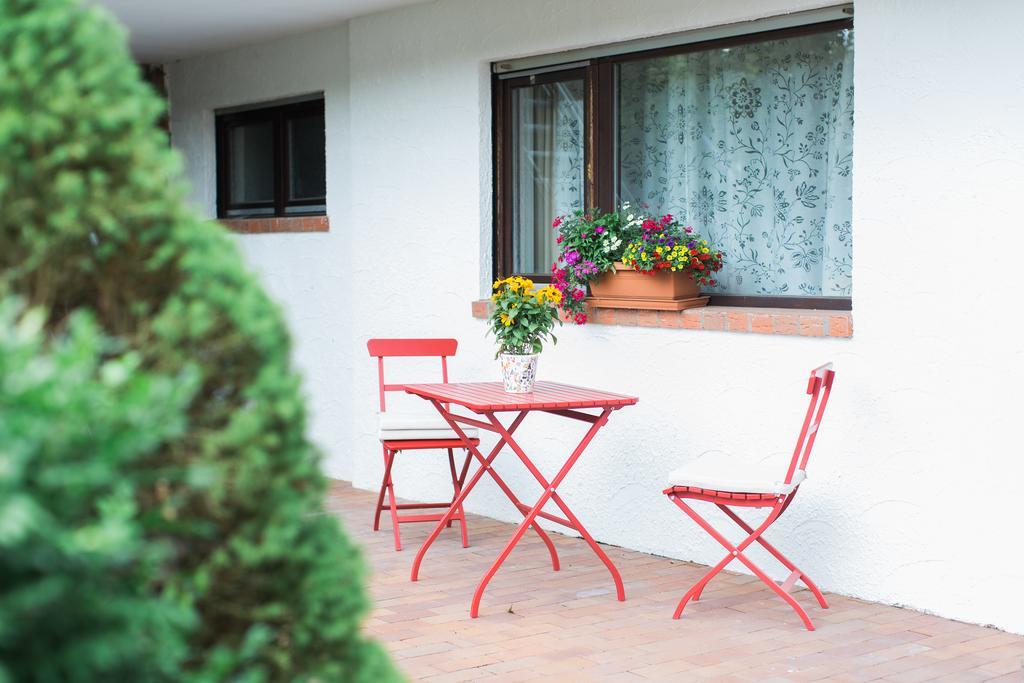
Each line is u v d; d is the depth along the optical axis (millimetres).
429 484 7078
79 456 1445
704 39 5672
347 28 7516
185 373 1615
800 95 5402
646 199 6051
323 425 7941
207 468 1610
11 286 1702
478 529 6359
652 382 5727
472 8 6609
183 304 1737
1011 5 4375
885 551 4844
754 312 5312
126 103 1765
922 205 4672
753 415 5293
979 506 4551
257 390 1742
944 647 4277
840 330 4922
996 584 4512
